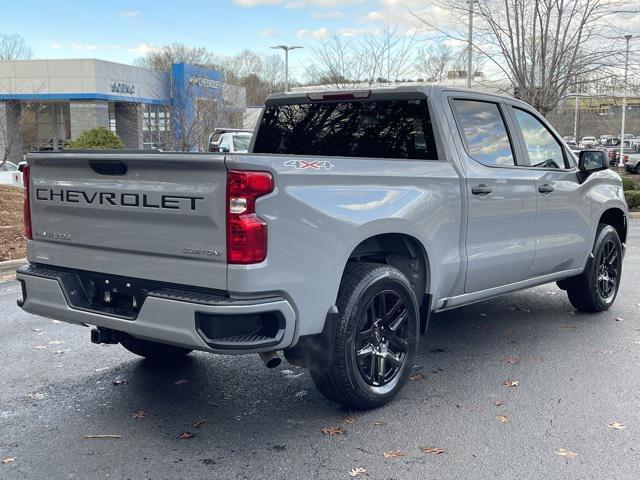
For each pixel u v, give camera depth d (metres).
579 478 3.59
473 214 5.10
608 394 4.78
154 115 30.92
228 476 3.62
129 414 4.46
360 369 4.31
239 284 3.60
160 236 3.85
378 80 19.95
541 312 7.13
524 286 5.93
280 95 6.01
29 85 34.38
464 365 5.42
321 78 20.38
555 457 3.82
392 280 4.41
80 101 34.88
